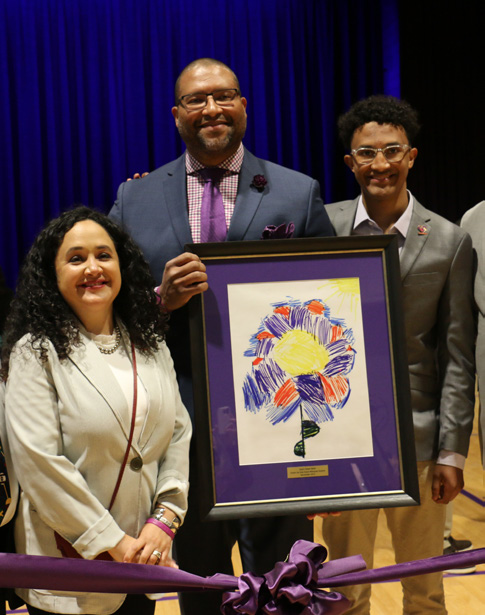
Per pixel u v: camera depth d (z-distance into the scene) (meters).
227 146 2.05
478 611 2.72
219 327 1.67
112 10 6.21
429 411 2.15
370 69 6.45
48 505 1.55
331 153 6.43
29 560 1.40
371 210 2.26
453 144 6.43
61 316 1.66
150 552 1.57
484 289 2.22
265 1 6.36
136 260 1.80
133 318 1.76
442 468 2.09
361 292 1.70
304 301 1.69
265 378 1.66
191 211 2.09
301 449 1.65
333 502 1.63
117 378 1.67
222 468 1.63
